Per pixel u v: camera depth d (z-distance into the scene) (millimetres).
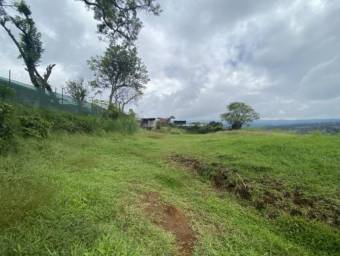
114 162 6707
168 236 3166
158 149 9883
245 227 4062
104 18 16109
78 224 2695
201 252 3090
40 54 19656
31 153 5797
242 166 6547
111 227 2883
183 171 6828
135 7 15609
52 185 3738
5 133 5719
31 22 18969
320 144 8359
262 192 5242
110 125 14711
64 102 14203
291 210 4660
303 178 5637
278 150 7812
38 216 2727
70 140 8695
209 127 35438
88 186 4070
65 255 2162
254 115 41156
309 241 3904
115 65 23938
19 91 11148
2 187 3271
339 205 4566
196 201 4883
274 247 3621
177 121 41469
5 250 2098
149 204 4051
